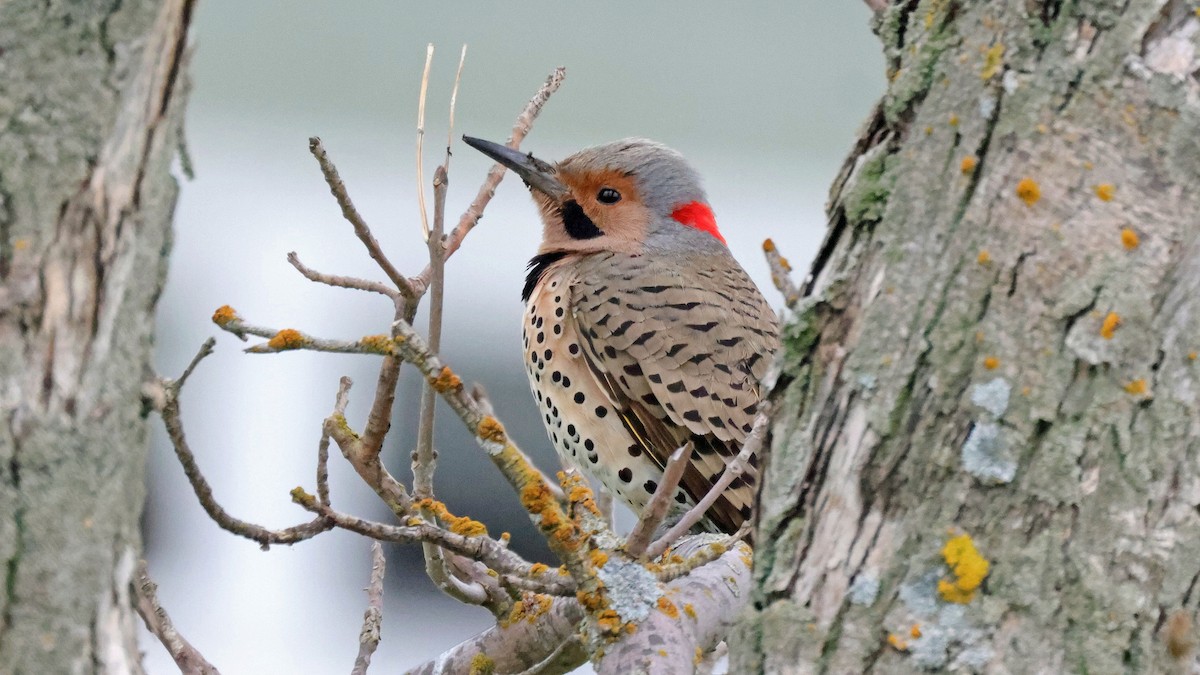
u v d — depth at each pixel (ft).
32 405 14.11
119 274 14.57
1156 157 15.35
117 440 14.67
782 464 16.89
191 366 18.28
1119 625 15.25
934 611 15.62
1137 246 15.29
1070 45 15.56
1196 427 15.33
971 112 15.92
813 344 16.84
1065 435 15.35
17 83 13.92
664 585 21.99
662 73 53.21
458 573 27.78
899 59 17.15
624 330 35.14
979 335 15.62
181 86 14.94
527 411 48.39
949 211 15.92
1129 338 15.25
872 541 16.03
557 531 19.80
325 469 22.45
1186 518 15.34
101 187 14.32
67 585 14.20
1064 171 15.47
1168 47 15.40
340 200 22.49
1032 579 15.38
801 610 16.28
